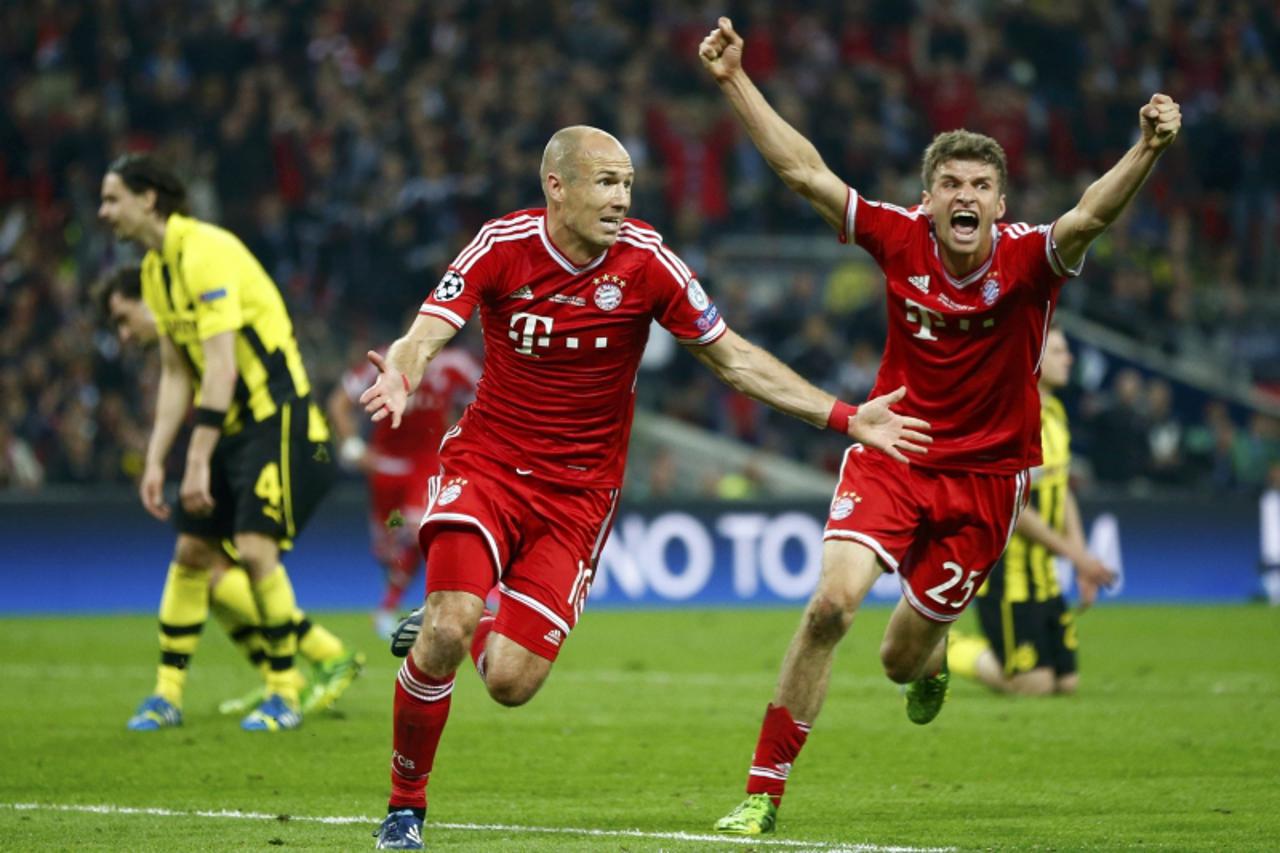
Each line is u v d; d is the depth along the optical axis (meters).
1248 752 21.02
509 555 15.28
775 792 15.78
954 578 17.16
